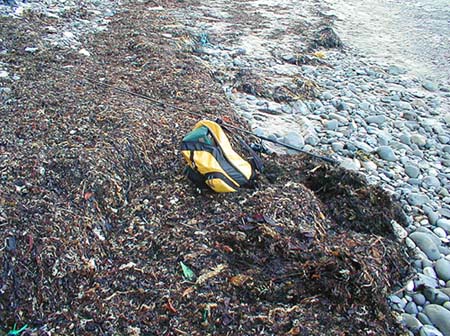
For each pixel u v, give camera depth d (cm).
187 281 310
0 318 283
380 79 836
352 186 439
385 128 644
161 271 318
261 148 488
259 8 1223
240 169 405
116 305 294
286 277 316
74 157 391
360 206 413
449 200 491
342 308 302
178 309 292
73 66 643
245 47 884
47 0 1001
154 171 427
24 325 283
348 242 365
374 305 309
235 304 297
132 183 404
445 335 324
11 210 326
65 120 462
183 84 618
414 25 1230
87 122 461
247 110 629
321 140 579
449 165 571
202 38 887
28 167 372
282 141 552
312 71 818
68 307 294
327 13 1262
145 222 363
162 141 456
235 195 391
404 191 491
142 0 1130
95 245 333
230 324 285
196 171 397
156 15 998
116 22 902
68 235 325
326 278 313
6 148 404
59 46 720
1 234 307
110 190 378
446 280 375
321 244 348
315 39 978
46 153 395
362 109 695
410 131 649
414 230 430
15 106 492
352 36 1085
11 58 643
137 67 669
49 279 300
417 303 347
